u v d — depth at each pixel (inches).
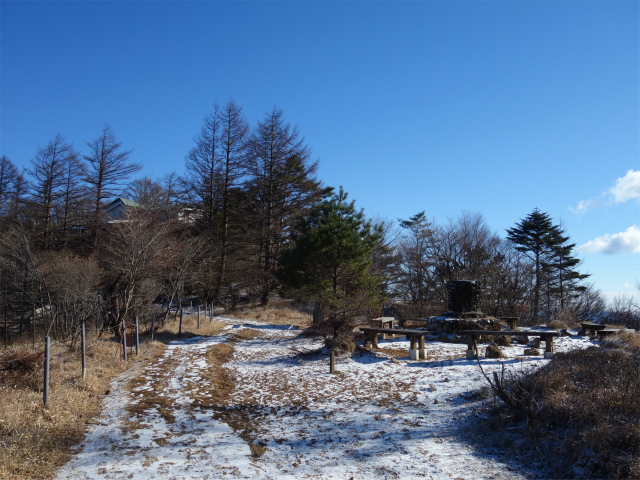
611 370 278.1
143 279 721.0
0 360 331.0
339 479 193.9
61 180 1251.2
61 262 735.1
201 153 1236.5
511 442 227.5
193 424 270.2
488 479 191.5
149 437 243.3
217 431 257.9
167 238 835.4
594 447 196.2
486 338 549.6
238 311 1088.2
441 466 205.6
